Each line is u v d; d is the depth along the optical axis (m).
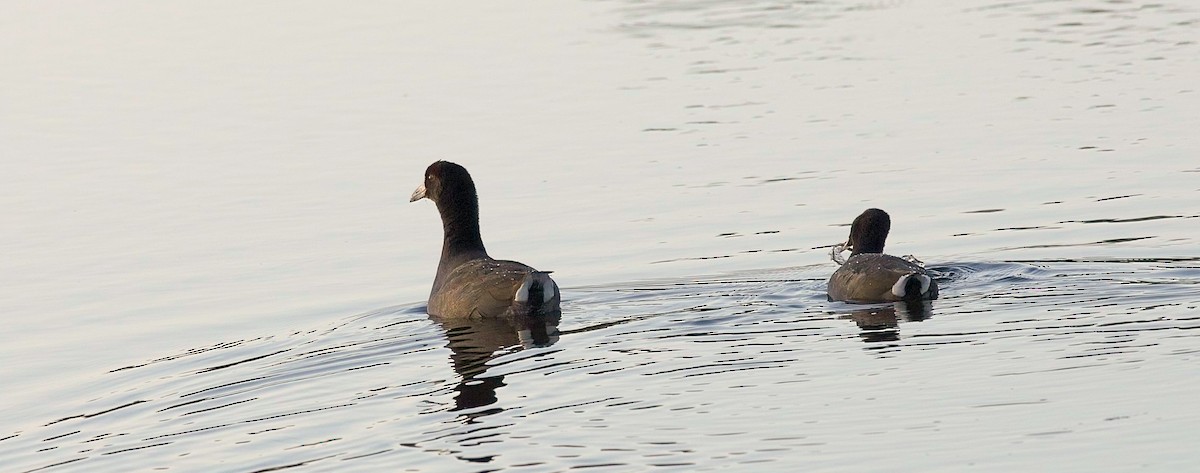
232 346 15.50
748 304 15.89
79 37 38.16
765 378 12.37
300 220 21.77
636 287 17.27
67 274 19.25
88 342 16.22
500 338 14.67
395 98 30.62
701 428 11.02
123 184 24.23
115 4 42.84
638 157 25.17
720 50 35.88
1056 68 32.50
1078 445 10.12
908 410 11.19
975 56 34.38
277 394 13.18
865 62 33.91
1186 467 9.55
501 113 29.03
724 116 28.34
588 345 14.06
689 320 15.02
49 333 16.67
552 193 22.92
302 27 39.34
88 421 12.98
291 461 10.98
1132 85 30.14
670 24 40.03
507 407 11.95
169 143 27.09
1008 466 9.80
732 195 22.42
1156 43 35.31
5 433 12.89
